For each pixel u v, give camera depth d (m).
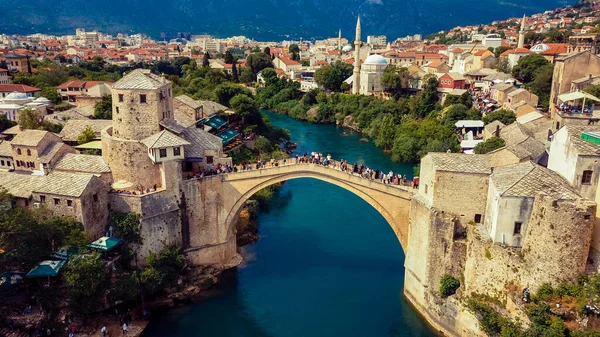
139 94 68.56
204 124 113.62
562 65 107.12
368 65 190.25
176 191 67.88
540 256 48.41
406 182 68.31
